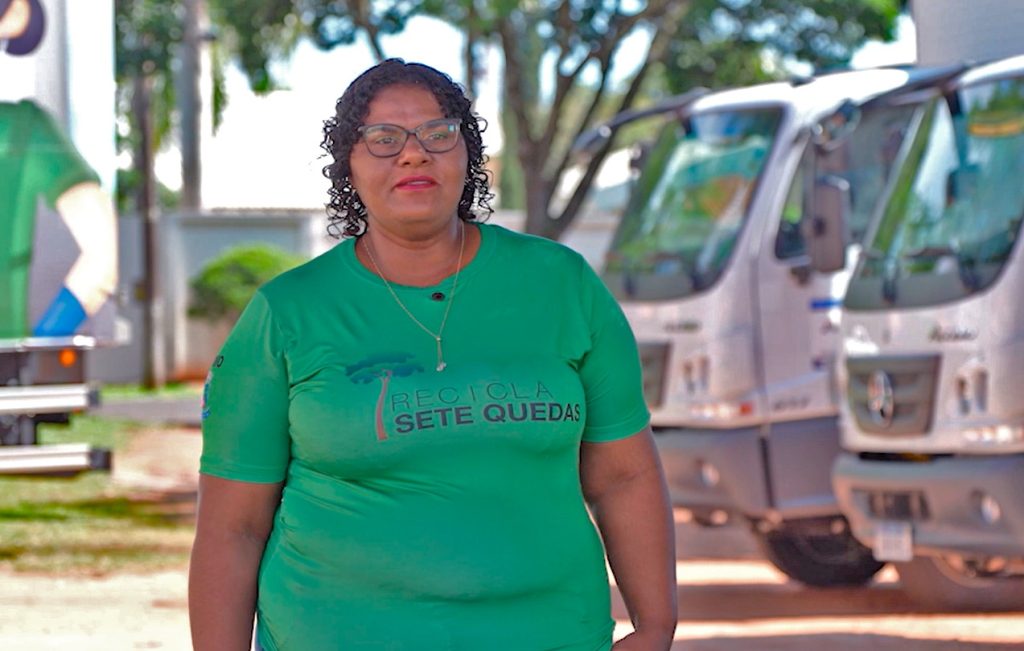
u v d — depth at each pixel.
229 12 26.20
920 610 10.84
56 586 12.02
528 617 3.73
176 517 15.91
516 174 44.72
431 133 3.79
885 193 10.70
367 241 3.89
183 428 25.09
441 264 3.83
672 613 4.00
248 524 3.88
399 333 3.76
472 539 3.67
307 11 25.44
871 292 10.27
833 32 25.03
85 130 13.31
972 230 9.95
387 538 3.67
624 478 4.01
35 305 13.21
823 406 12.13
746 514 11.93
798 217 12.30
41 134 13.20
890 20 25.00
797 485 12.00
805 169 12.27
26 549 13.66
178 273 36.00
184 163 37.31
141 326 36.19
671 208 12.84
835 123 11.40
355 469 3.69
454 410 3.66
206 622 3.85
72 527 14.94
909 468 9.74
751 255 12.14
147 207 33.91
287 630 3.77
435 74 3.88
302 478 3.79
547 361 3.78
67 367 13.38
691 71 25.50
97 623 10.55
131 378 36.12
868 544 10.03
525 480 3.71
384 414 3.66
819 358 12.17
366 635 3.69
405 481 3.68
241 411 3.82
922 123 10.73
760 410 11.97
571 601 3.79
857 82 12.78
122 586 12.05
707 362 12.05
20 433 13.39
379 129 3.78
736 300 12.07
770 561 12.41
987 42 10.49
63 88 13.23
